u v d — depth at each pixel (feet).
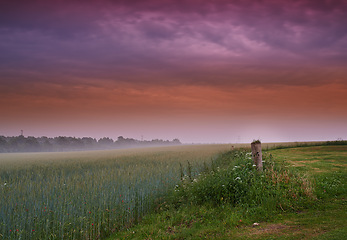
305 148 86.02
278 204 26.78
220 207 28.96
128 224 28.66
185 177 43.93
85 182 41.19
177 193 36.14
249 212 26.05
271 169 37.65
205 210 28.25
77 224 27.40
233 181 33.01
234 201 30.27
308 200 27.27
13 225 25.32
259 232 20.49
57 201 32.48
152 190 38.93
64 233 26.48
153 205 34.01
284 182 32.19
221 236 20.59
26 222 26.66
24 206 29.73
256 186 31.35
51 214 28.35
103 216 27.91
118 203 32.71
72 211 29.63
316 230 19.29
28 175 63.87
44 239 24.62
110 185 40.01
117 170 59.77
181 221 26.21
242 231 21.29
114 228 27.45
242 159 47.11
